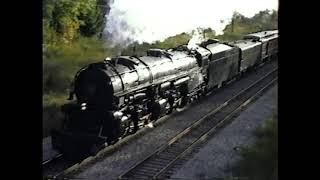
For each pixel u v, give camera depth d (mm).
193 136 13602
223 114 16734
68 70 19484
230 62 23984
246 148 11344
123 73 12680
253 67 30250
